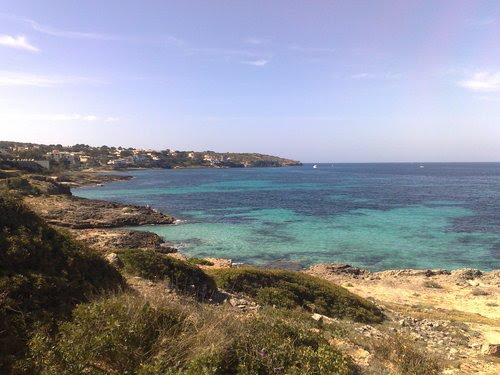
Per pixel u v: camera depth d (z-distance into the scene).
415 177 185.38
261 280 19.92
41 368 5.56
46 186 83.81
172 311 7.25
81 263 9.32
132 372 5.73
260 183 141.50
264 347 6.66
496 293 28.41
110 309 6.62
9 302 6.86
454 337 16.88
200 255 39.56
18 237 8.50
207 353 6.04
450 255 41.06
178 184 135.00
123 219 54.97
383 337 13.46
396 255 40.91
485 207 75.12
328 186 128.12
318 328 12.77
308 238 47.81
